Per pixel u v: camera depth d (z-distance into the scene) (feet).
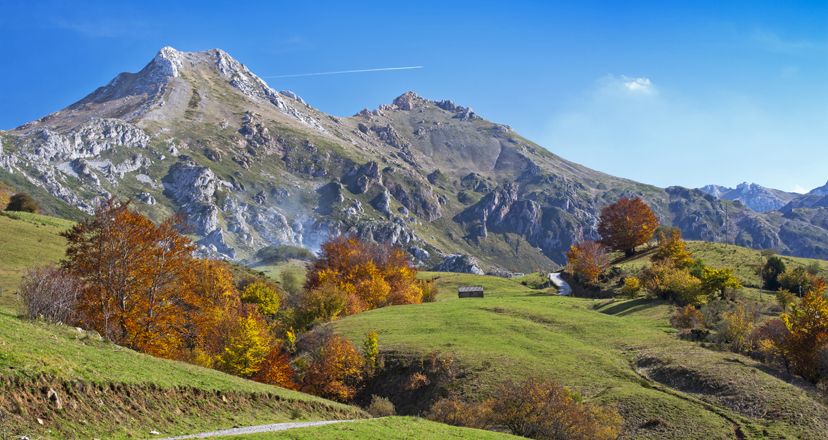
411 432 117.50
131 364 112.78
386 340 282.36
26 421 75.77
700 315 304.71
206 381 124.16
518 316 337.11
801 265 433.48
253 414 122.52
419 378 240.53
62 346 105.40
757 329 264.52
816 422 179.63
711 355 244.42
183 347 224.12
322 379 243.40
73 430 79.71
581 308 372.99
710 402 203.31
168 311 193.57
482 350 259.19
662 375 230.89
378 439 103.60
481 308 358.02
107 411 89.30
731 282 365.61
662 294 382.01
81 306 175.94
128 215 195.11
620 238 549.13
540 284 571.69
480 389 222.28
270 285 437.99
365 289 424.46
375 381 252.62
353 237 510.17
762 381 210.79
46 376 85.61
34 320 125.39
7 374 80.48
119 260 185.88
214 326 224.74
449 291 587.68
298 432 98.73
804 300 254.06
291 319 352.90
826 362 215.10
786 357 234.99
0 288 228.43
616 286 452.76
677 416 190.19
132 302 188.14
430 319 324.60
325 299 362.12
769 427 179.93
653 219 546.67
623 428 186.60
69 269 183.42
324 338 270.26
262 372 233.76
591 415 171.94
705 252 507.30
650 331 299.99
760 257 469.98
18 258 292.20
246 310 293.02
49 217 420.36
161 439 86.94
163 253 194.39
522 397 170.50
